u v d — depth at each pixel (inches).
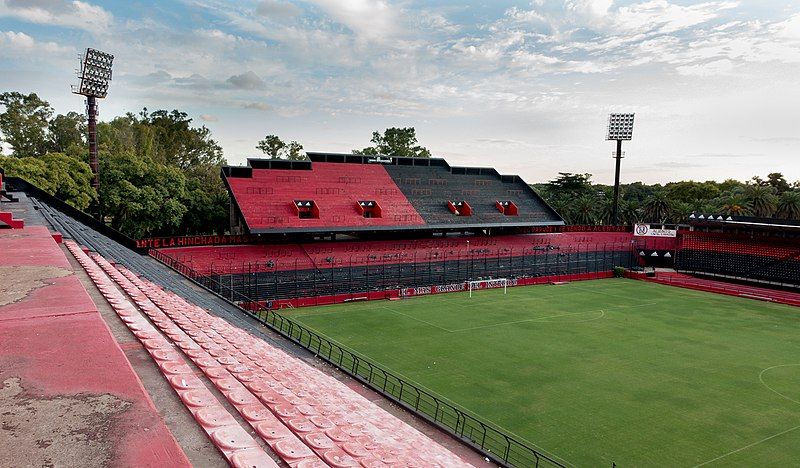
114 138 3850.9
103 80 2682.1
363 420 473.4
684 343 1663.4
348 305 2148.1
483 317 1961.1
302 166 3287.4
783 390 1269.7
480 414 1104.8
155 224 2898.6
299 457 223.5
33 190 1732.3
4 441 107.8
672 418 1105.4
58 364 151.7
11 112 3663.9
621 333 1770.4
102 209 2854.3
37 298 229.3
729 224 2935.5
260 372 409.7
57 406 125.8
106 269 654.5
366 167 3533.5
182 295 942.4
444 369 1378.0
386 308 2095.2
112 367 152.8
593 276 2950.3
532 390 1243.8
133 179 2888.8
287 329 1726.1
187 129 4869.6
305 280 2388.0
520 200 3725.4
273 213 2741.1
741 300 2381.9
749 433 1041.5
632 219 4571.9
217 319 713.6
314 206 2839.6
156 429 120.5
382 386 1219.9
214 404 221.3
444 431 942.4
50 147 3892.7
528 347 1587.1
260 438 240.1
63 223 1188.5
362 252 2829.7
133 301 490.3
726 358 1515.7
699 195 5334.6
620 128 4094.5
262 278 2347.4
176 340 378.9
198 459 175.9
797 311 2161.7
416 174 3673.7
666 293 2529.5
